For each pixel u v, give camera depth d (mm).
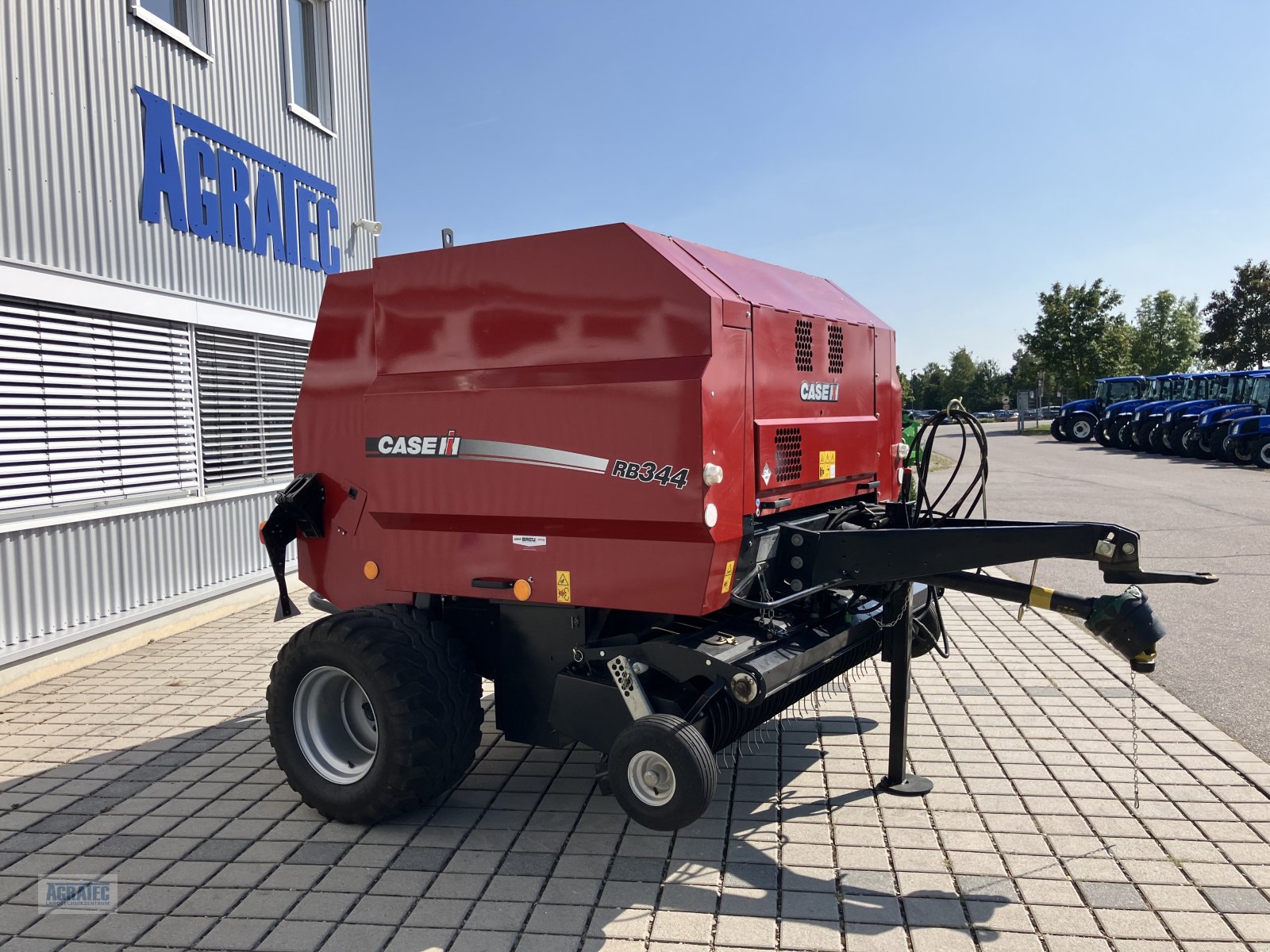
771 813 4090
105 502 7152
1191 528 12180
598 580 3641
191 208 8141
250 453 9062
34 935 3232
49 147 6629
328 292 4418
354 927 3232
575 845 3828
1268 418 21719
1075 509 14180
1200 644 6703
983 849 3715
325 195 10469
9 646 6266
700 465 3312
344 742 4227
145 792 4496
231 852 3832
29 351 6500
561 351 3643
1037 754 4707
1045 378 49062
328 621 4016
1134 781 4305
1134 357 63219
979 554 3641
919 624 4727
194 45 8312
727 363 3459
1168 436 25938
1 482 6262
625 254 3498
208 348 8430
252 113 9094
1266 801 4109
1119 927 3139
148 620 7562
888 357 5234
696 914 3268
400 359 4055
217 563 8477
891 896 3371
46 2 6621
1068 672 6141
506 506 3756
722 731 3752
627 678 3660
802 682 4227
